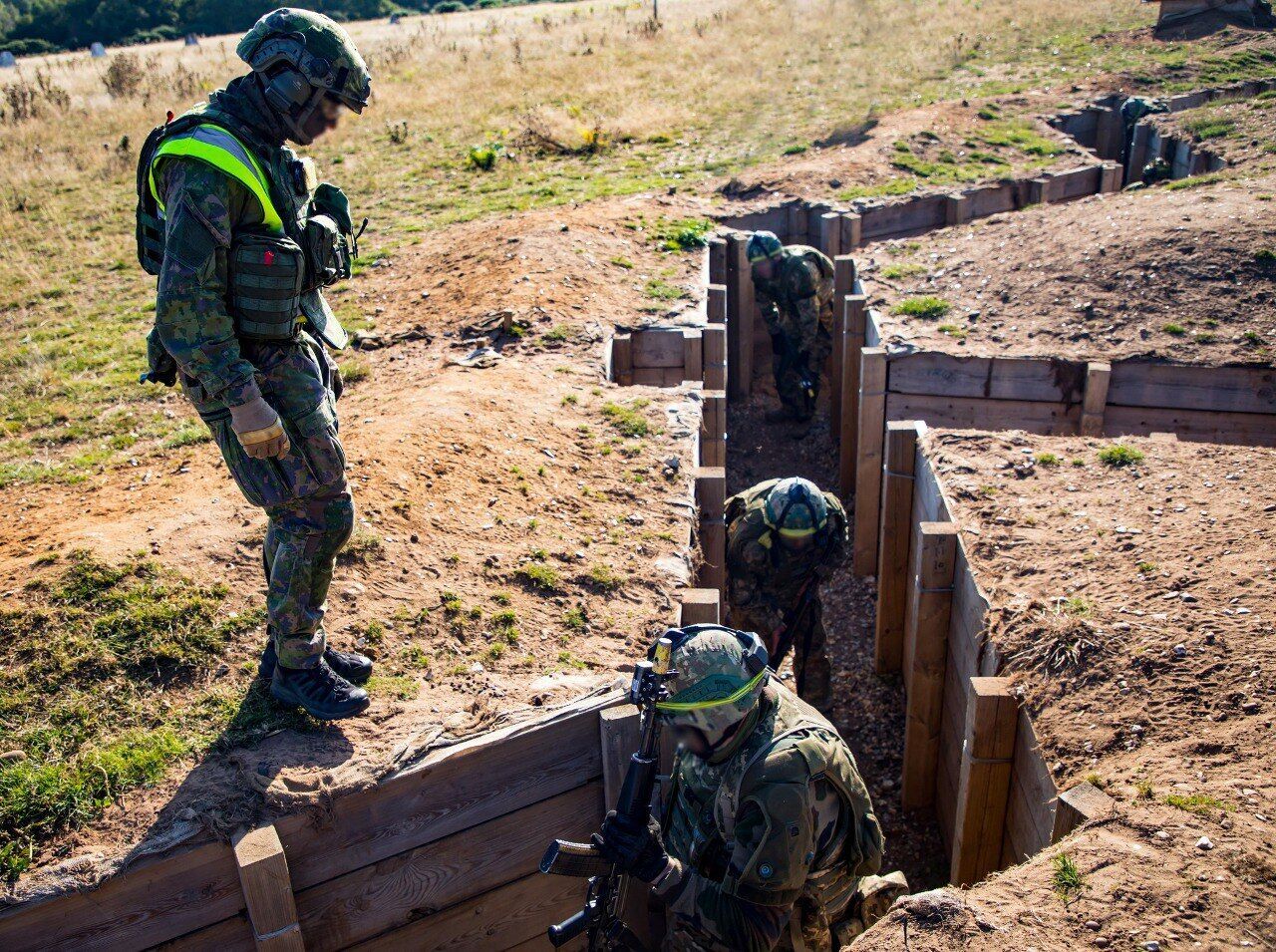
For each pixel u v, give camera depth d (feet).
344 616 13.23
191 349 8.79
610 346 24.47
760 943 8.48
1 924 9.19
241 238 8.98
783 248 29.40
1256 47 54.70
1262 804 10.15
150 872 9.65
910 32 66.23
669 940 10.14
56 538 14.82
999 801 13.46
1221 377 21.81
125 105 61.57
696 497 17.72
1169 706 11.95
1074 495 17.01
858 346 27.02
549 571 14.87
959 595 16.05
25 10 180.55
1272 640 12.56
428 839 10.97
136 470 18.88
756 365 35.50
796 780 8.51
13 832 9.86
